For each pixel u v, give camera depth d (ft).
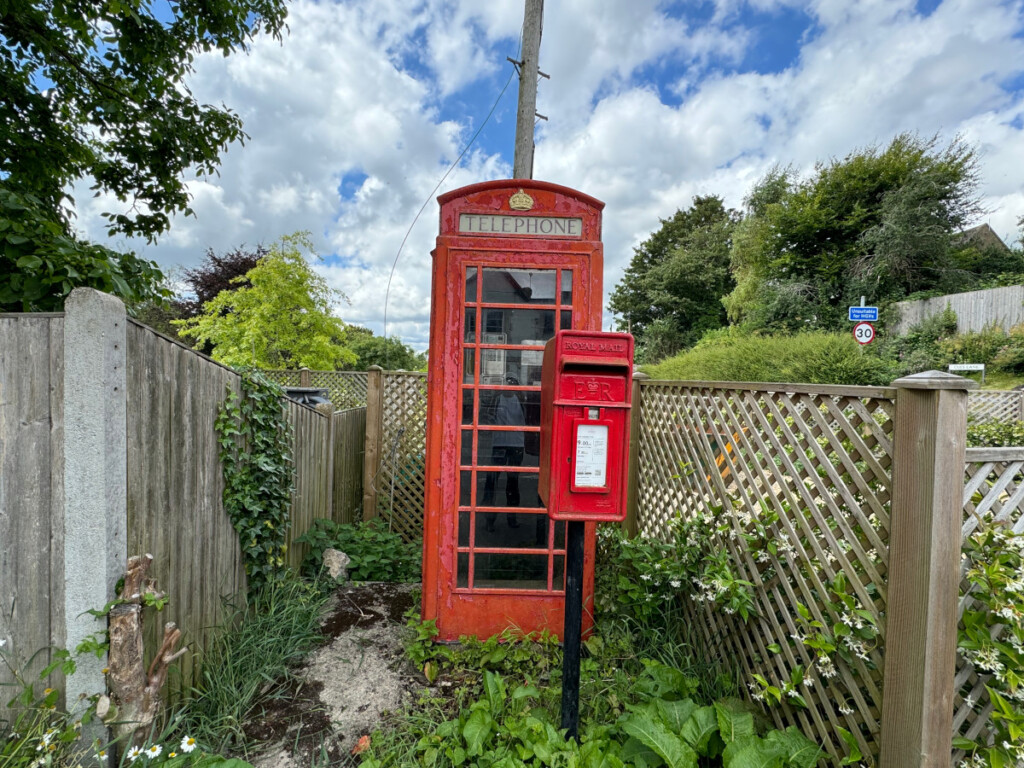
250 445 9.03
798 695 5.91
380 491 16.38
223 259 50.72
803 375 31.86
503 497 9.48
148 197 13.94
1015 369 40.16
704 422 9.09
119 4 9.71
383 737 6.59
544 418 6.52
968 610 5.17
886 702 4.96
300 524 11.71
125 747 5.58
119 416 5.72
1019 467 5.20
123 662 5.66
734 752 5.11
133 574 5.77
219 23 12.53
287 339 32.27
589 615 9.23
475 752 5.77
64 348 5.51
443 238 9.07
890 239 51.37
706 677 7.62
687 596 8.80
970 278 51.98
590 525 9.23
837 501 5.87
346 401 31.71
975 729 5.15
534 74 17.34
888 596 4.99
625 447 5.72
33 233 7.52
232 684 7.27
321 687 7.80
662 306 98.37
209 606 7.85
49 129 11.52
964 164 53.72
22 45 10.82
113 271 8.52
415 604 10.65
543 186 9.14
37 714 5.61
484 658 8.27
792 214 59.57
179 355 7.03
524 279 9.26
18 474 5.67
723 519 8.11
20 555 5.72
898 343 47.26
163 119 12.58
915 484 4.76
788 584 6.50
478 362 9.27
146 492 6.32
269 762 6.26
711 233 99.19
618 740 6.26
